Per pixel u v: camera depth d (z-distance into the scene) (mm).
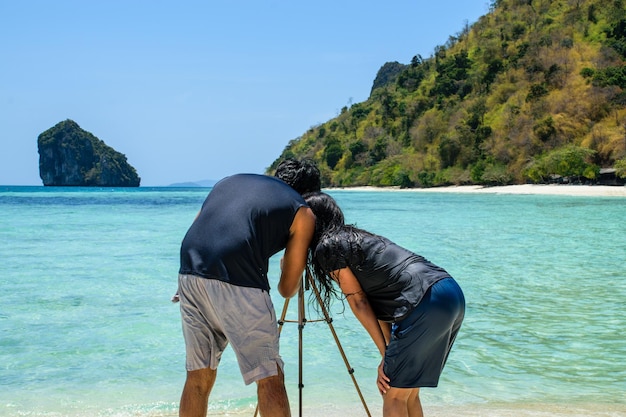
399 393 2949
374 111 136250
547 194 55531
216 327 2918
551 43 99812
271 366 2844
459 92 110500
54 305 6906
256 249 2803
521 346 5367
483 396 4188
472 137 88625
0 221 22734
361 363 4930
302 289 3266
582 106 74562
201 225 2879
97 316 6363
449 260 11148
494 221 22438
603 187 57688
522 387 4371
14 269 9781
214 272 2770
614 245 13867
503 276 9219
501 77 100625
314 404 4051
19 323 6043
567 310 6789
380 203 42844
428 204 40375
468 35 132375
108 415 3807
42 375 4531
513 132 78500
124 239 15266
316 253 2994
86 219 24219
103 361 4875
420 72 136125
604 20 100938
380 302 2988
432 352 2891
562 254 12117
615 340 5551
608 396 4180
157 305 6941
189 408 2943
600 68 84438
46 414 3797
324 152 130375
